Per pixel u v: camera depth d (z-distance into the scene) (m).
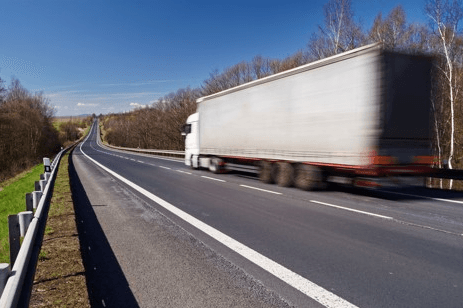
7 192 16.08
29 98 60.66
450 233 5.56
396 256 4.50
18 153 42.50
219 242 5.29
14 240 3.99
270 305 3.23
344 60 8.47
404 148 8.15
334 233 5.62
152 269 4.23
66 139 113.56
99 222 6.80
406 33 27.64
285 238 5.40
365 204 8.17
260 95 12.05
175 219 6.92
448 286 3.56
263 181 12.37
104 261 4.55
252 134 12.57
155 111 60.09
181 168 20.23
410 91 8.20
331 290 3.52
